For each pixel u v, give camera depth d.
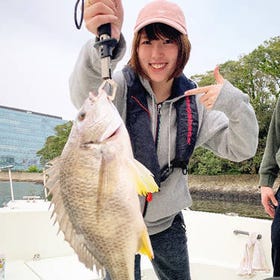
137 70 1.95
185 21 1.85
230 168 30.16
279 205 2.68
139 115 1.97
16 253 3.94
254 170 28.41
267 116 29.09
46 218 4.11
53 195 1.29
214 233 4.00
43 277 3.42
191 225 4.19
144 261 3.81
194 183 31.59
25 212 4.02
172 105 2.11
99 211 1.28
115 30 1.47
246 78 32.56
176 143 2.07
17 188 7.79
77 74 1.71
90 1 1.41
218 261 3.88
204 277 3.78
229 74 33.81
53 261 3.92
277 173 3.03
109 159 1.29
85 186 1.29
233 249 3.83
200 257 4.04
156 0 1.79
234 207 24.11
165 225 2.22
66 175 1.30
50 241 4.09
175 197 2.14
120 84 2.00
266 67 31.30
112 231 1.28
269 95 30.56
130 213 1.28
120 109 2.01
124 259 1.28
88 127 1.33
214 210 22.58
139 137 1.93
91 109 1.35
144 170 1.32
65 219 1.27
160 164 2.08
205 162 31.34
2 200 5.39
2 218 3.92
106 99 1.36
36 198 4.94
